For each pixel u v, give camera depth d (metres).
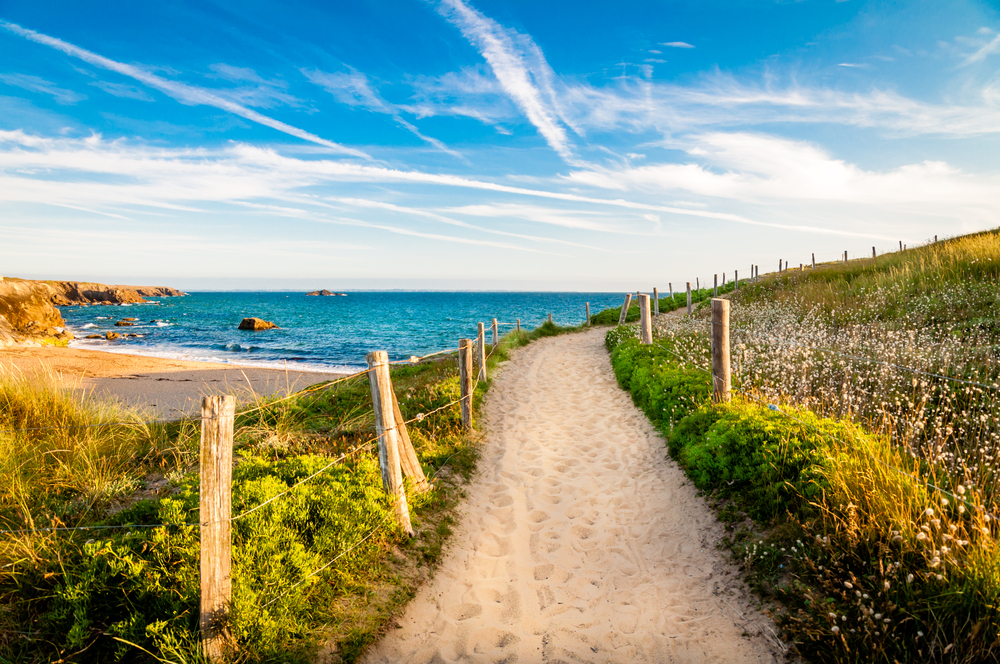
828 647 2.95
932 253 14.75
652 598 3.90
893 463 4.18
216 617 2.89
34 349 22.45
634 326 17.78
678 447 6.39
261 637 3.02
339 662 3.16
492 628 3.66
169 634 2.90
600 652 3.38
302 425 7.33
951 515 3.51
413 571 4.19
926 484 3.48
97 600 3.07
